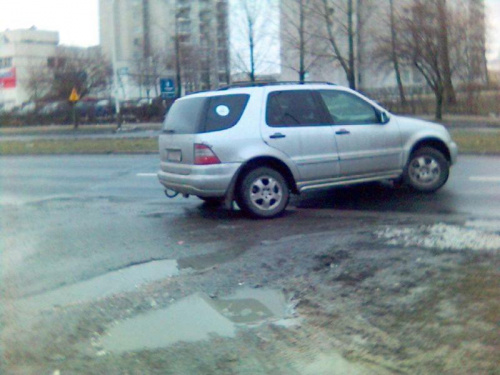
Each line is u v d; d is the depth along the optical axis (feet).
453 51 105.29
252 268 21.89
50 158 69.82
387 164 34.30
